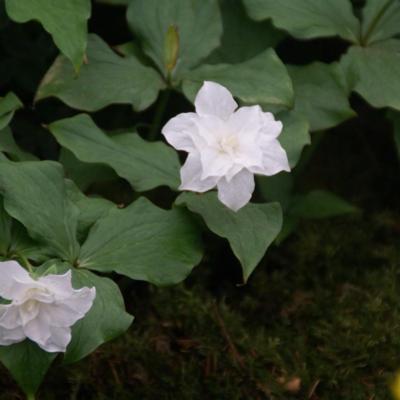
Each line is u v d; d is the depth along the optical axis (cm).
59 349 80
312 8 102
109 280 85
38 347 81
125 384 96
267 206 89
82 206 88
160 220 88
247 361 97
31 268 82
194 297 102
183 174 84
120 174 92
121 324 83
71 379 94
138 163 93
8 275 78
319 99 100
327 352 99
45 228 85
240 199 84
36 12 89
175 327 100
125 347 97
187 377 96
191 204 89
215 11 100
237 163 83
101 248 86
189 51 99
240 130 84
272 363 98
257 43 105
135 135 94
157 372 97
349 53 101
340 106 100
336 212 106
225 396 96
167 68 97
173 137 84
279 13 101
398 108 99
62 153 97
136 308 102
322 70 101
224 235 88
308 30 100
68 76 96
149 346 98
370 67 101
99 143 93
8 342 80
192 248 88
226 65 97
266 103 95
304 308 104
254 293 106
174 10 100
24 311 79
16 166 85
